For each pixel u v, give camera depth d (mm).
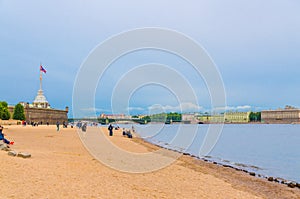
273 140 69438
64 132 57531
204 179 16531
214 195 12312
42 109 158000
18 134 45531
